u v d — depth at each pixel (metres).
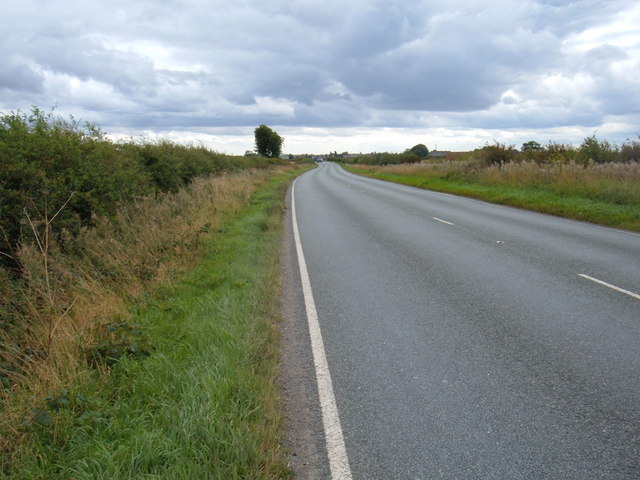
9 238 6.91
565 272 7.81
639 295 6.46
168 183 16.47
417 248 10.34
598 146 25.11
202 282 7.51
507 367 4.52
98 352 4.59
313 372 4.62
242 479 2.98
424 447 3.37
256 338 5.12
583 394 3.97
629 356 4.63
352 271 8.58
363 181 40.56
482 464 3.15
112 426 3.52
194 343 5.00
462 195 22.88
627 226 12.22
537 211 16.14
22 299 5.38
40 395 3.85
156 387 4.03
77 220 8.05
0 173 7.11
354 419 3.77
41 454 3.23
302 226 14.64
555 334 5.25
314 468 3.21
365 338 5.41
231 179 24.39
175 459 3.07
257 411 3.73
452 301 6.57
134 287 6.93
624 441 3.33
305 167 104.44
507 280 7.48
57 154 8.30
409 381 4.35
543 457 3.19
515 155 30.47
